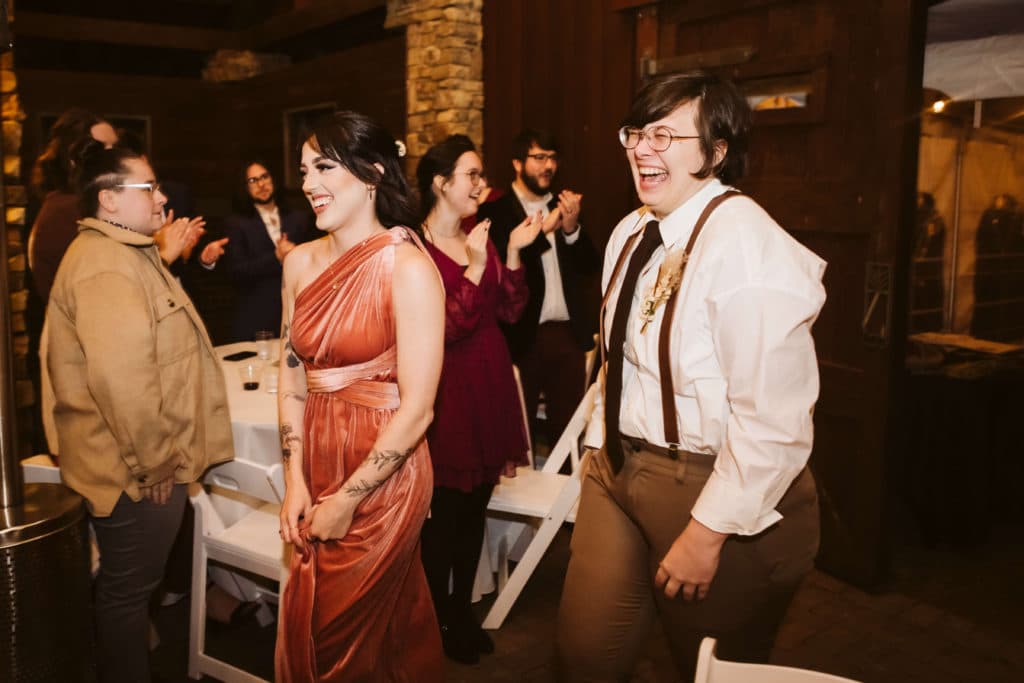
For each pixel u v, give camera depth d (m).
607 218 4.12
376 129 1.65
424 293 1.64
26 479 2.37
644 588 1.67
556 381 3.64
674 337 1.48
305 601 1.73
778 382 1.36
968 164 4.57
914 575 3.27
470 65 4.73
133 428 1.96
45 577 1.94
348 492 1.64
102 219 2.06
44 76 6.79
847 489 3.08
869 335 2.90
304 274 1.77
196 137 7.46
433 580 2.53
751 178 3.29
